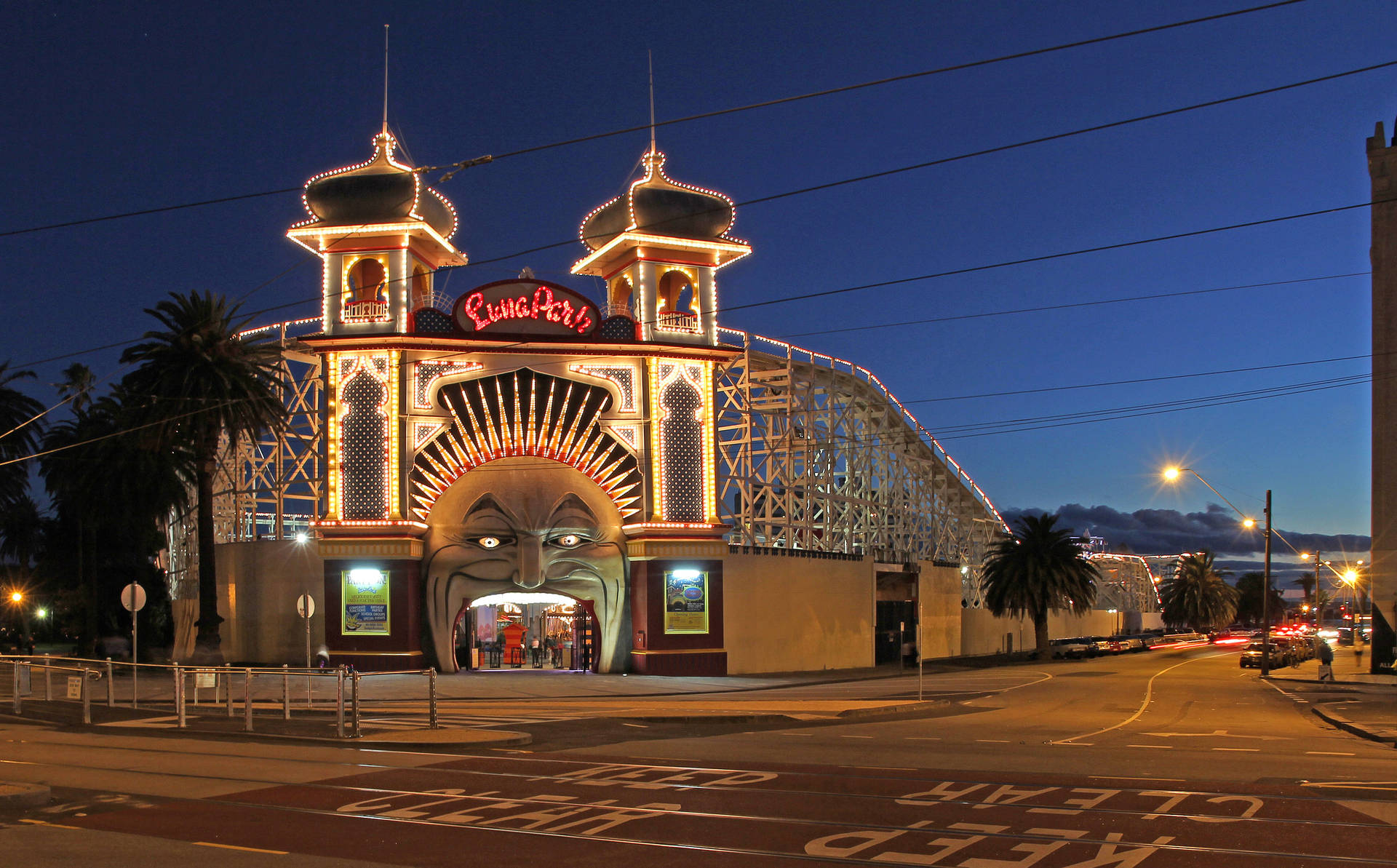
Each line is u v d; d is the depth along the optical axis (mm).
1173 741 25125
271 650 52219
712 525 51500
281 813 15438
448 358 50344
